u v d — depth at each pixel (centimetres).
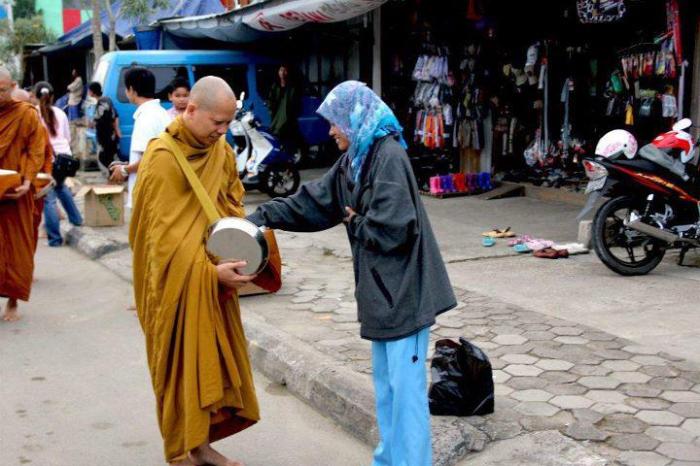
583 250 734
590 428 367
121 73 1262
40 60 2448
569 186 1012
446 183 1064
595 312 550
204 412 324
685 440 354
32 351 539
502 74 1076
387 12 1242
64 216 1038
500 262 708
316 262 737
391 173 296
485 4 1041
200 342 322
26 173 595
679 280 632
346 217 305
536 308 562
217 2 1647
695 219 646
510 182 1084
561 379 427
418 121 1162
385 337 305
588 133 1020
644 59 870
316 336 512
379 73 1264
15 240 594
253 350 507
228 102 319
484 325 523
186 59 1284
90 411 438
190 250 321
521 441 360
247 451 387
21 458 380
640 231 631
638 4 874
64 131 902
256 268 324
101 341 561
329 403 423
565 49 1005
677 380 423
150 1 1852
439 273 312
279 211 340
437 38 1112
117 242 852
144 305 339
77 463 377
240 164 1097
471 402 381
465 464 351
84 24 2205
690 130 834
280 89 1320
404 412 308
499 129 1090
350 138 306
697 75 829
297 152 1388
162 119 608
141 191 328
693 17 827
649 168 631
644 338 492
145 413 435
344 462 375
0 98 585
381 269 304
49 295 689
